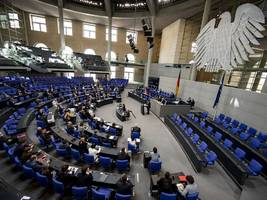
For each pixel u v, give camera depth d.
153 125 11.86
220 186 5.86
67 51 24.52
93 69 24.75
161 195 4.39
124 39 29.06
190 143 7.87
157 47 30.19
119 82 27.34
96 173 5.23
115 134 9.14
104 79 27.31
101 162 6.14
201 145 7.64
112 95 18.50
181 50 22.16
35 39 24.42
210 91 13.91
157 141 9.30
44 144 7.48
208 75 17.06
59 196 4.82
